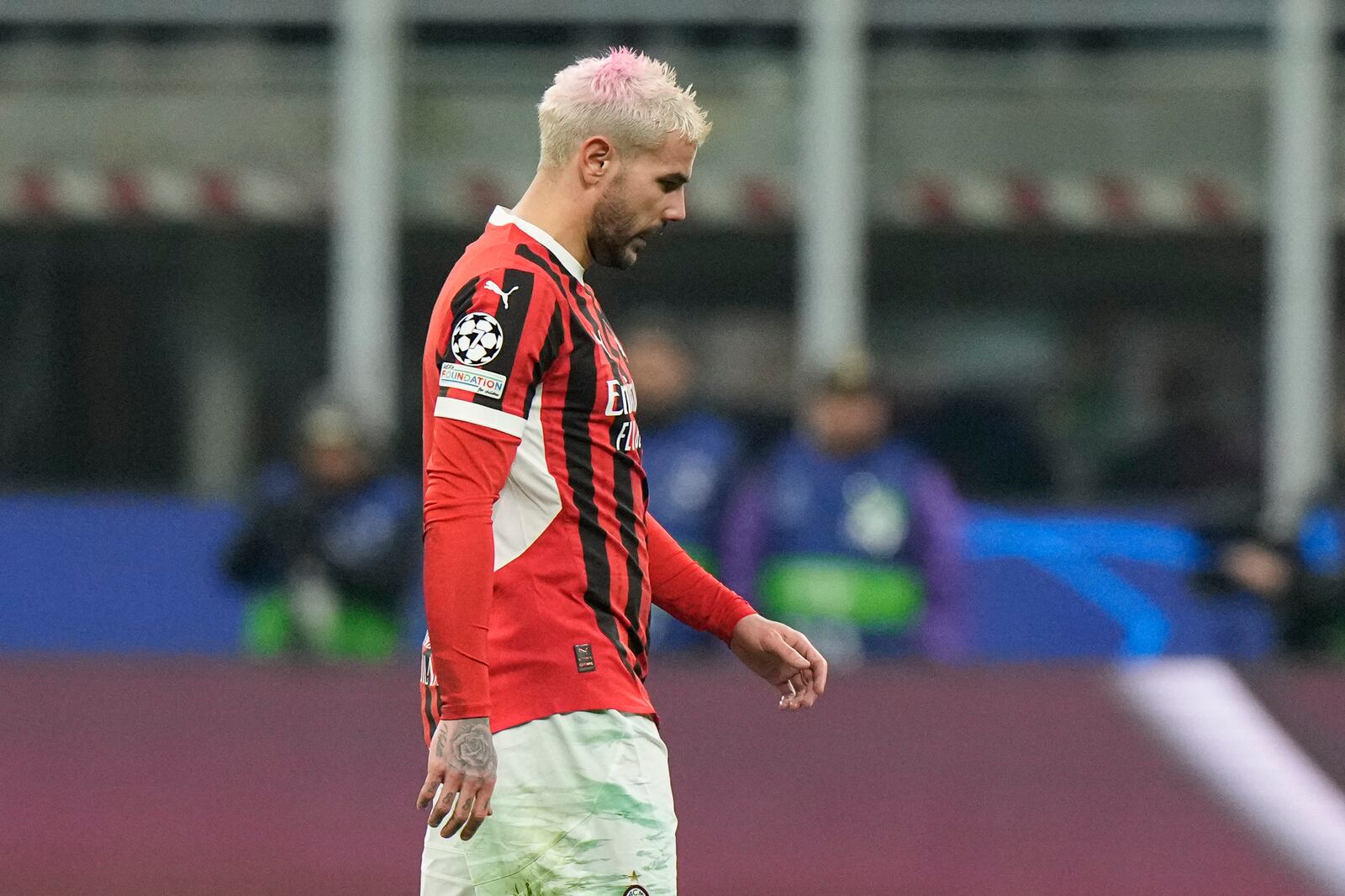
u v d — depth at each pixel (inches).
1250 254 1168.2
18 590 1034.1
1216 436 1152.2
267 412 1174.3
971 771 612.4
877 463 754.8
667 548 392.8
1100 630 1036.5
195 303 1176.2
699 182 1171.3
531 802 349.7
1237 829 590.6
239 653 1026.1
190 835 581.6
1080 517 1050.1
